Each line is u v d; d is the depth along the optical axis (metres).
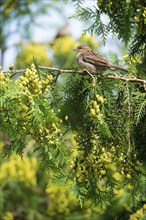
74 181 10.66
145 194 12.35
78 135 10.98
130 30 12.38
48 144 10.28
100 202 10.91
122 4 12.24
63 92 11.62
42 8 23.41
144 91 11.56
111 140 10.73
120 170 10.83
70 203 19.66
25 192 21.62
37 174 21.53
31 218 21.44
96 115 10.23
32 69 10.38
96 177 10.84
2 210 20.89
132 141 10.81
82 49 12.40
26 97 9.91
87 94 11.34
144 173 11.44
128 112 10.89
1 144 19.59
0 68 10.41
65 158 10.32
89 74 11.23
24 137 10.38
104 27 12.20
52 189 19.56
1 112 9.93
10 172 20.33
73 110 11.52
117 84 11.16
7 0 23.44
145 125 11.20
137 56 12.80
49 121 10.23
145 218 11.96
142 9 11.98
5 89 9.79
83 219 18.38
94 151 10.69
